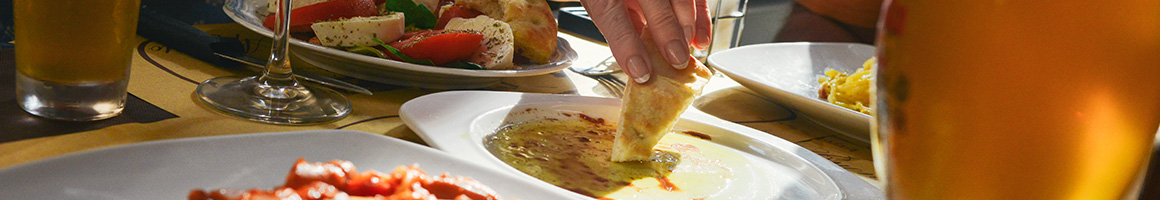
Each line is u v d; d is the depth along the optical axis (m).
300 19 0.70
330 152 0.42
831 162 0.57
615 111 0.64
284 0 0.55
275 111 0.52
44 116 0.46
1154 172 0.29
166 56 0.63
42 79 0.45
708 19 0.59
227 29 0.79
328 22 0.66
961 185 0.16
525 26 0.73
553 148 0.54
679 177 0.52
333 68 0.65
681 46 0.55
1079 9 0.14
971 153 0.15
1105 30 0.14
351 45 0.66
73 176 0.37
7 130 0.43
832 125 0.69
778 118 0.72
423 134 0.49
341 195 0.37
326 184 0.38
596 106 0.64
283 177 0.40
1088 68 0.14
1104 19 0.14
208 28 0.77
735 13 1.00
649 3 0.55
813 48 1.01
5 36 1.00
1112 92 0.14
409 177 0.39
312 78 0.60
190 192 0.37
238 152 0.41
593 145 0.57
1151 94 0.14
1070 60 0.14
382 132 0.53
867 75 0.80
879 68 0.18
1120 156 0.15
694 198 0.49
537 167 0.50
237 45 0.65
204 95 0.53
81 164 0.37
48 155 0.42
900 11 0.17
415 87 0.66
